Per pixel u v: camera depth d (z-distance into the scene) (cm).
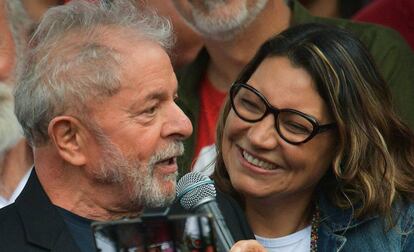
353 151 642
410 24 933
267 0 798
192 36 836
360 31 828
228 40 794
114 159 553
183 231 466
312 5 1028
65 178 566
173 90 566
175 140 566
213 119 798
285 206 666
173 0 803
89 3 580
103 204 566
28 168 708
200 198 562
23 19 717
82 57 550
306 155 634
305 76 631
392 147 671
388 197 651
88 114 550
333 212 663
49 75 554
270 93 629
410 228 658
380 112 652
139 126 553
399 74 807
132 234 470
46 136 562
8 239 550
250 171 643
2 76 704
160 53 562
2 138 696
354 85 639
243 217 652
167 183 567
